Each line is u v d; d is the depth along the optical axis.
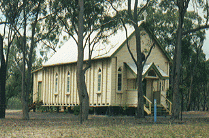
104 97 32.78
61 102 39.22
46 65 41.72
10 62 56.81
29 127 18.94
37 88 44.41
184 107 64.25
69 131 16.30
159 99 33.97
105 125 20.31
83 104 25.62
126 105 32.12
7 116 32.19
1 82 29.36
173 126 19.36
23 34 26.95
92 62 34.75
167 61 38.16
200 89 64.75
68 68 38.50
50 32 29.92
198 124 21.38
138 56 28.80
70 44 44.12
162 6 28.94
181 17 26.95
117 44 33.28
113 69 32.41
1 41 29.20
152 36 32.34
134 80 33.84
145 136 14.07
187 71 56.78
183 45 49.72
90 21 27.08
